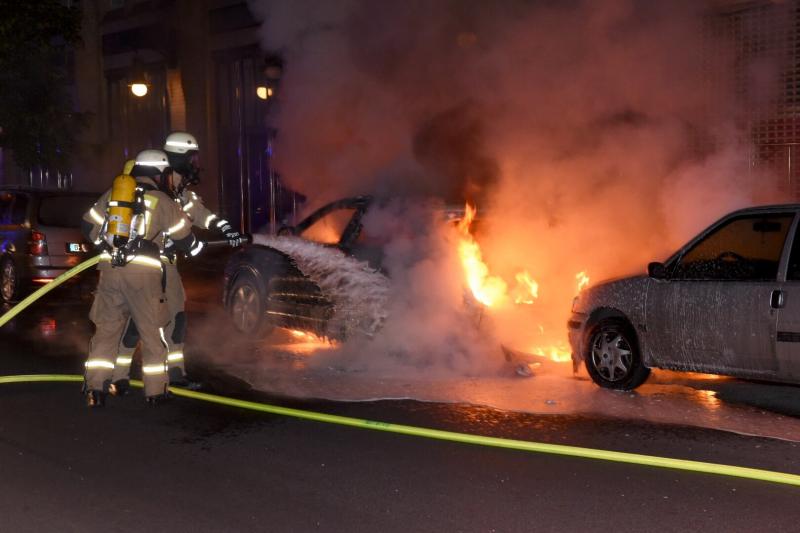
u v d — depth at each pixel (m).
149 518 4.31
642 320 6.84
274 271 9.24
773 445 5.46
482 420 6.07
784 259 6.17
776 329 6.10
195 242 6.74
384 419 6.12
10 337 9.92
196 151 6.82
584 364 7.62
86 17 25.05
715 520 4.22
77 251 13.20
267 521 4.26
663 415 6.21
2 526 4.22
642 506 4.41
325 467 5.07
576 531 4.10
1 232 13.43
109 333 6.50
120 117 24.86
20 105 21.33
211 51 21.16
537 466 5.04
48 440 5.68
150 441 5.64
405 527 4.17
